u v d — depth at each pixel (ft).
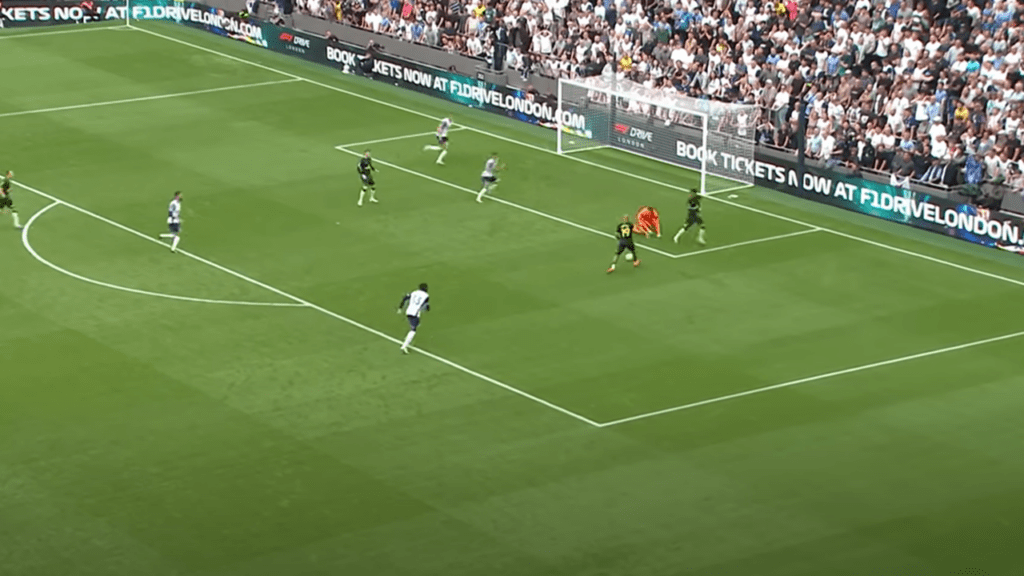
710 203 209.05
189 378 154.51
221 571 119.65
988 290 179.63
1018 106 205.26
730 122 216.33
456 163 224.94
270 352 160.97
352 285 179.22
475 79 251.60
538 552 122.42
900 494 131.54
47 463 136.77
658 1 249.75
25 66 271.28
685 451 139.33
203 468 136.05
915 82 213.87
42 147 229.66
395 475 135.13
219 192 210.79
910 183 202.08
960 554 122.01
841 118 212.02
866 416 146.30
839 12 232.32
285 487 132.87
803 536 124.77
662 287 179.22
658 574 119.24
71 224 198.08
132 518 127.65
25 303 172.65
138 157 225.76
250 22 286.87
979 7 224.74
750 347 162.40
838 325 168.66
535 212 204.85
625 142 230.68
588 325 168.25
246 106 251.80
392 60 263.70
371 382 153.89
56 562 120.98
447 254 189.37
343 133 238.48
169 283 179.32
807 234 197.57
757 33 235.61
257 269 183.83
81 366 156.87
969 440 141.38
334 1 280.10
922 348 162.40
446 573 119.44
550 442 141.28
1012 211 192.95
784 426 144.15
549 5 254.27
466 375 155.84
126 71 269.64
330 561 121.08
